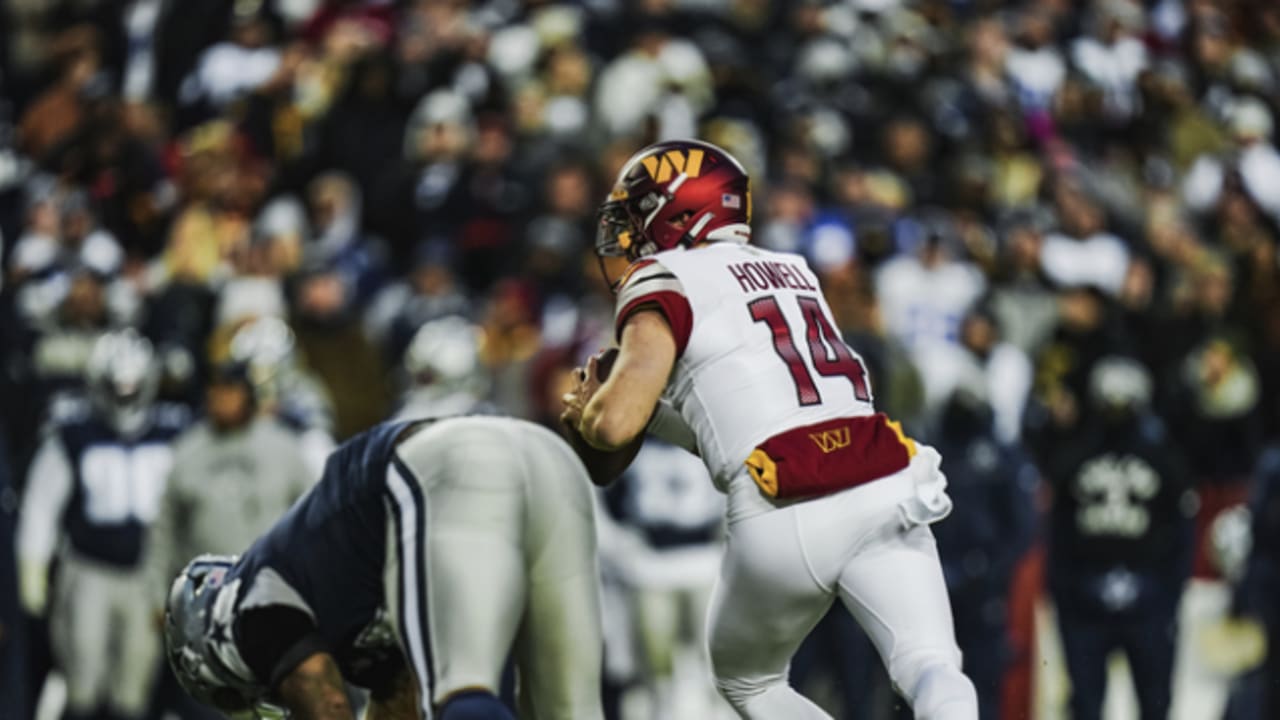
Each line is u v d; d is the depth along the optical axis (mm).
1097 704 39125
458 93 57406
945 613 18047
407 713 20453
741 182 19297
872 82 59688
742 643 18672
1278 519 37062
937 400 44125
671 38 61094
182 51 65188
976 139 58750
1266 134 64938
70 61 62875
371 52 58406
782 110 58500
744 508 18141
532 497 19297
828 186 54281
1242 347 53094
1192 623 47188
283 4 65000
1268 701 37188
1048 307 51875
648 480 38156
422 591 18750
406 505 19062
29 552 36875
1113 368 39188
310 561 19531
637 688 43844
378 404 47625
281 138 58781
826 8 62625
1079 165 62000
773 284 18734
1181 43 70188
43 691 38125
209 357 46469
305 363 47125
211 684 20469
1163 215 60812
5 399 45156
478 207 54094
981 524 38625
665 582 38031
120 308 47344
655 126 48281
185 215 52031
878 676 38812
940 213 55844
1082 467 39062
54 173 56906
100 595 36625
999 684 40656
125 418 37031
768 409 18156
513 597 18828
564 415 18516
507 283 48094
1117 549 38938
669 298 18344
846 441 18172
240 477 34938
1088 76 65438
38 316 46000
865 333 42281
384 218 54906
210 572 20703
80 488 36688
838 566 18078
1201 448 49344
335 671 19469
